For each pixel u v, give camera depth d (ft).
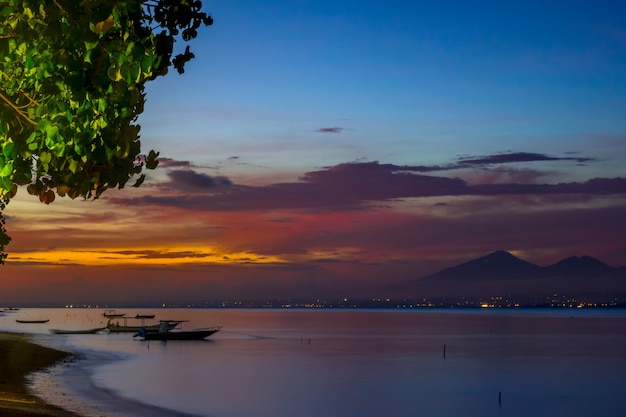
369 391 236.43
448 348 456.45
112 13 23.90
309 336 608.60
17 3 23.66
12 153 26.35
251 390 231.91
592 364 343.26
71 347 394.52
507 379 278.26
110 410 168.66
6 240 42.01
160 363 320.70
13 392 172.24
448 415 193.77
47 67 25.75
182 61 30.45
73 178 29.09
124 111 28.22
